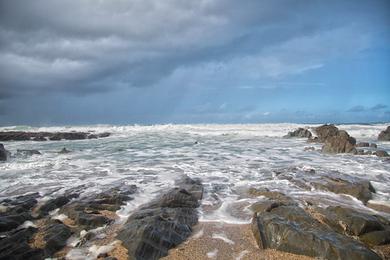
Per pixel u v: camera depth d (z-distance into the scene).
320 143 28.66
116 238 7.55
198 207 10.05
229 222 8.80
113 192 11.11
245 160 18.98
